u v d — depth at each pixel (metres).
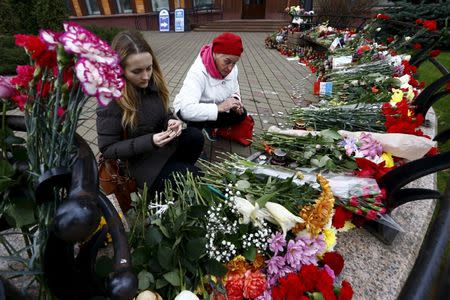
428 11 7.25
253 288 1.13
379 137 1.98
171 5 15.73
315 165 1.86
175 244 1.11
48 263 0.70
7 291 0.49
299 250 1.22
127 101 1.69
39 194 0.71
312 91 4.95
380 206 1.47
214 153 2.94
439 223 0.71
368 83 3.57
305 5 11.80
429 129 2.71
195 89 2.51
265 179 1.64
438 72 6.05
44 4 8.00
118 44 1.61
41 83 0.75
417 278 0.57
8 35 7.92
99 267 0.94
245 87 5.26
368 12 9.79
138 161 1.90
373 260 1.45
